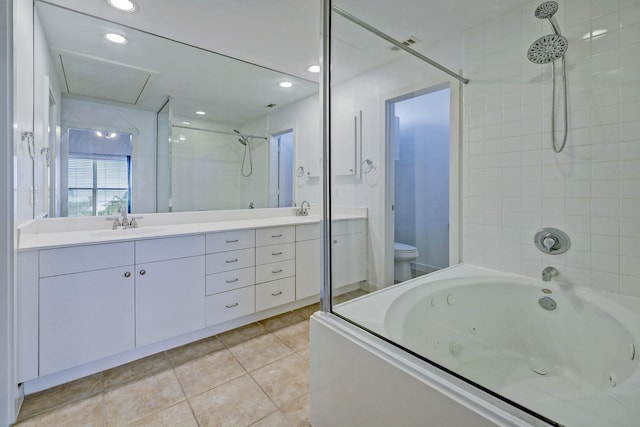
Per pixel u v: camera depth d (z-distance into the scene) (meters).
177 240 1.94
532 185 1.81
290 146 3.12
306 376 1.72
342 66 2.00
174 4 1.82
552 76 1.71
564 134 1.68
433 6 1.85
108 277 1.68
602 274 1.56
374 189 2.35
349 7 1.80
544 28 1.73
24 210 1.59
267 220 2.84
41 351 1.48
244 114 2.87
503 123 1.93
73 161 2.13
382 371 1.04
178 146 2.55
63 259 1.54
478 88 2.04
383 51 2.24
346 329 1.23
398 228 2.40
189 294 2.01
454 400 0.85
